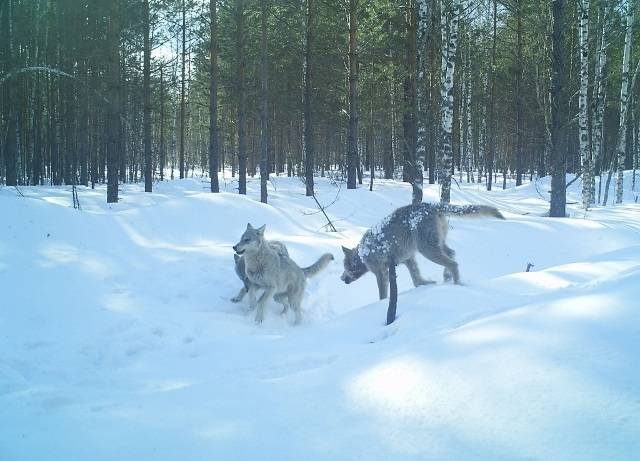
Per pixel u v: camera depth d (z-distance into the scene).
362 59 24.22
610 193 30.44
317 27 24.17
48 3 27.86
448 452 2.41
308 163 22.22
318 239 12.47
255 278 8.04
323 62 27.67
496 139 49.06
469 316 4.84
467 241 12.75
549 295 4.61
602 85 24.45
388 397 3.07
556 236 13.10
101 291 8.23
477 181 39.47
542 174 38.34
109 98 17.36
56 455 2.97
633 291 3.64
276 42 29.70
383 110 29.48
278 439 2.87
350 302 9.40
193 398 3.70
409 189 23.62
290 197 20.86
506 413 2.57
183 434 3.08
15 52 24.56
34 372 5.27
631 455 2.07
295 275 8.34
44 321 6.82
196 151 67.75
